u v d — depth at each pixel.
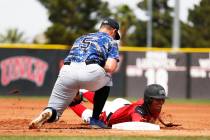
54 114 16.47
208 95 45.09
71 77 16.30
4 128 17.17
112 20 16.97
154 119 17.33
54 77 43.81
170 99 44.50
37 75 43.84
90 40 16.53
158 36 96.69
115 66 16.52
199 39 95.00
